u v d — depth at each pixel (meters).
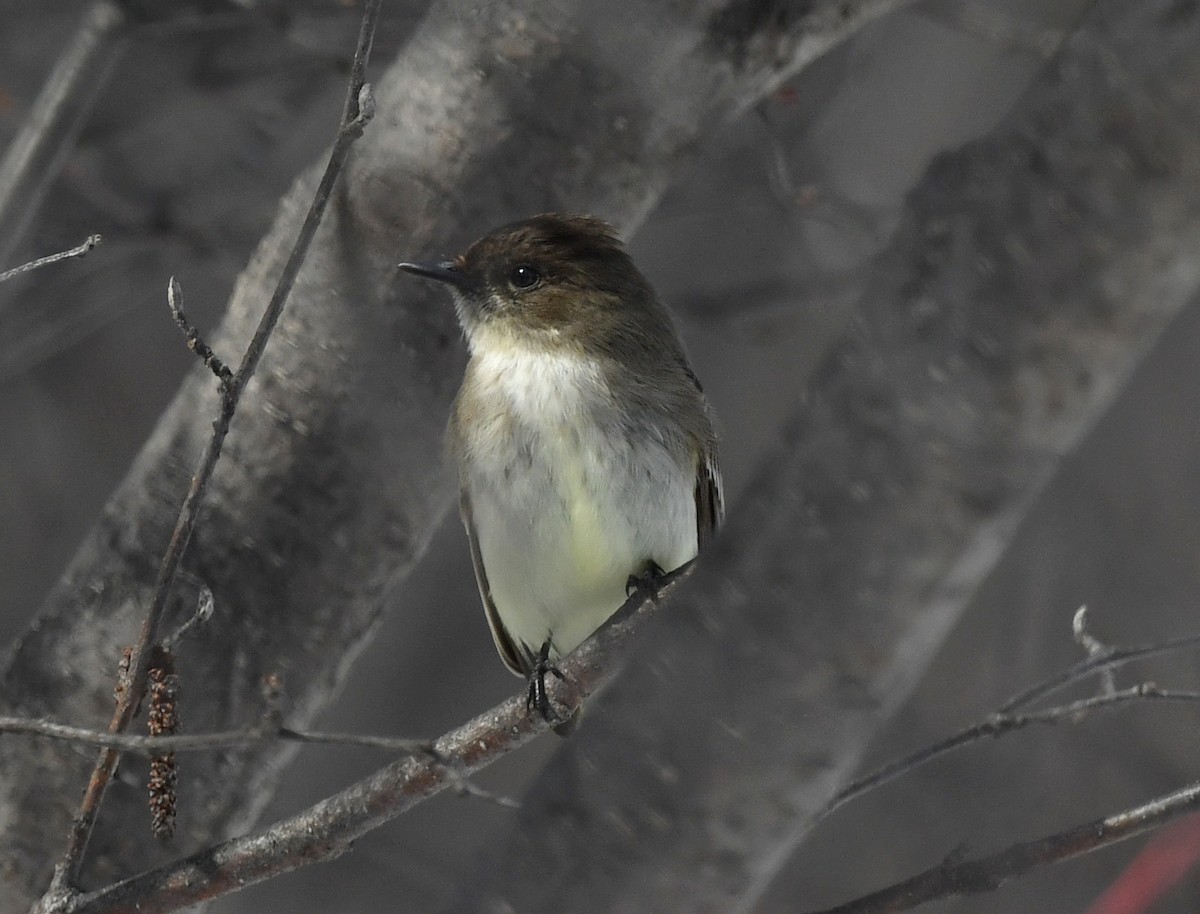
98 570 9.88
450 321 9.67
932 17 13.86
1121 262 6.54
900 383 7.00
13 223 13.55
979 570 7.21
